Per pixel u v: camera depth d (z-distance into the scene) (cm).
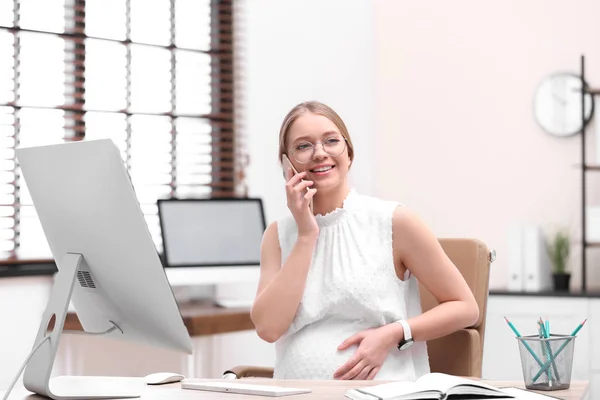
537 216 411
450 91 433
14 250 354
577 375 355
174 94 405
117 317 168
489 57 425
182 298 373
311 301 206
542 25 413
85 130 377
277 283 205
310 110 213
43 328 162
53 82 370
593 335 354
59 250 170
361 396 139
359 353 194
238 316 325
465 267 230
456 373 220
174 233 352
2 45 357
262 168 420
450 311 204
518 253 380
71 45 376
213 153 414
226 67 419
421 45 440
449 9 434
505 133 420
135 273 153
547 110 409
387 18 446
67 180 158
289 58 427
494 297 373
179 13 407
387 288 208
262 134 421
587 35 404
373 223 212
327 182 210
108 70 385
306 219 206
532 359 152
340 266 208
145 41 397
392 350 202
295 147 212
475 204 426
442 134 434
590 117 400
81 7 378
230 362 395
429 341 225
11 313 329
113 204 150
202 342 383
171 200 355
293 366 205
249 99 421
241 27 421
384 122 445
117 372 352
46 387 154
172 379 171
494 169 422
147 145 395
